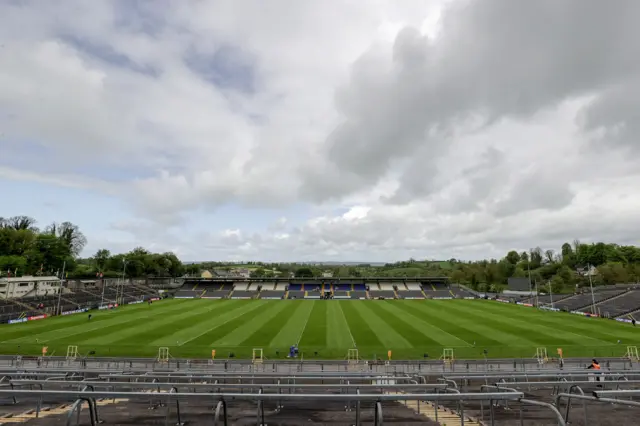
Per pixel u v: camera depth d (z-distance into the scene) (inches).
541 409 808.9
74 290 4397.1
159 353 1844.2
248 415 725.9
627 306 3383.4
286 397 457.1
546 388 1058.7
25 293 3882.9
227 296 4813.0
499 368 1584.6
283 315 3186.5
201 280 5428.2
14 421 650.2
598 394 503.8
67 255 5388.8
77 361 1694.1
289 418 715.4
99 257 6663.4
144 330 2481.5
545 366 1636.3
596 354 1883.6
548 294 4586.6
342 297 4739.2
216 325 2682.1
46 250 5083.7
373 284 5393.7
